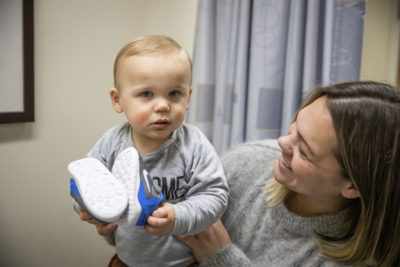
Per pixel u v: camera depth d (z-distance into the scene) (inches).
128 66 24.4
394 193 21.5
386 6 54.3
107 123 61.6
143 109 24.0
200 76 57.8
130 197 19.3
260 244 29.9
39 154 51.3
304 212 28.2
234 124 54.4
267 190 30.8
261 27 50.5
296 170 23.2
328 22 44.8
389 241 22.6
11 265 49.4
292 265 27.2
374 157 21.1
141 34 65.2
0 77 43.1
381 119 20.9
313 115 22.7
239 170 33.2
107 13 58.1
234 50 54.3
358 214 25.3
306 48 47.2
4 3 42.4
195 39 58.2
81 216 22.8
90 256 62.6
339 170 22.1
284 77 51.3
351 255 23.9
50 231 54.9
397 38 54.5
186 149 26.9
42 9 48.4
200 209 23.4
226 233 30.0
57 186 54.8
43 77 49.9
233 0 53.4
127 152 21.6
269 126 51.9
